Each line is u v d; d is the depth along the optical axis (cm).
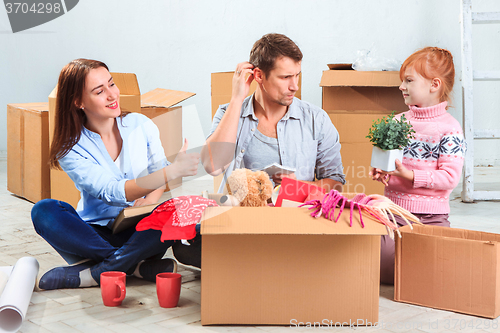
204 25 431
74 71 150
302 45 417
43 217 154
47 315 136
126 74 261
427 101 175
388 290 158
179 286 142
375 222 123
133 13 436
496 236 146
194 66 436
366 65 256
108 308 141
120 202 151
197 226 164
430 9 402
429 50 175
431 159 169
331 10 411
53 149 155
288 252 127
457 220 259
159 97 307
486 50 409
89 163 155
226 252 127
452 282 138
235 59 432
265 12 421
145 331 125
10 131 321
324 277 128
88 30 443
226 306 128
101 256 158
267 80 162
